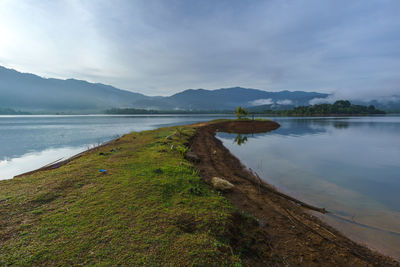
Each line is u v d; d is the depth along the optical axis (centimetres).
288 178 1009
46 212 452
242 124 4344
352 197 789
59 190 574
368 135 3048
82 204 493
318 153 1680
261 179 971
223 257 338
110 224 408
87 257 316
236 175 978
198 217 454
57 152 1775
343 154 1658
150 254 328
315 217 609
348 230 545
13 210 456
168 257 323
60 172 743
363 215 641
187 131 2522
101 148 1360
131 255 324
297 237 476
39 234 371
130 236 371
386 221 605
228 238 404
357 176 1068
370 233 536
